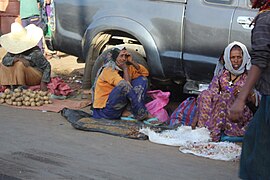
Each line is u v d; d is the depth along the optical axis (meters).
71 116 6.62
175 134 5.84
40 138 5.87
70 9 7.44
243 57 5.69
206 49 6.49
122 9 7.01
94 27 7.20
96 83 6.60
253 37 3.37
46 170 4.86
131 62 6.62
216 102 5.77
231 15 6.29
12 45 7.85
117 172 4.80
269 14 3.33
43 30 8.70
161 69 6.88
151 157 5.24
